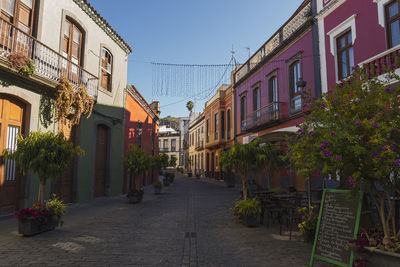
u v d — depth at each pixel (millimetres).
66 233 5934
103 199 12625
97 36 12297
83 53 11125
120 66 14828
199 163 40844
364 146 3414
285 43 14352
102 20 12328
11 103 7691
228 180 20562
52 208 6152
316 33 11875
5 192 7410
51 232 5988
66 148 6266
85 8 11062
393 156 3135
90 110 10508
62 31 9609
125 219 7773
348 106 3773
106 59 13422
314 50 11914
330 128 3584
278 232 6254
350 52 10117
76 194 10609
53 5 9211
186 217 8164
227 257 4508
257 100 18594
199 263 4227
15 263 4047
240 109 21641
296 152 4055
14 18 7672
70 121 9695
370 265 3203
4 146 7445
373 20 8984
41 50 8430
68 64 9445
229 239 5648
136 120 18297
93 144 11914
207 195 14891
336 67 10656
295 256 4531
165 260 4336
